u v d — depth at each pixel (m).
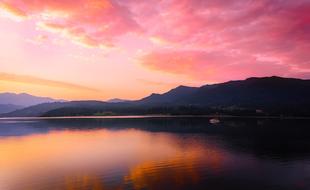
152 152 57.16
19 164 46.62
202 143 71.00
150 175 37.69
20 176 38.41
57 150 62.06
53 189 32.59
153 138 85.25
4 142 78.50
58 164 46.09
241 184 33.31
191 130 115.81
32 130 125.88
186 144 69.19
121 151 59.22
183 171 39.69
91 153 57.19
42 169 42.56
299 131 103.56
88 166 44.06
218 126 139.12
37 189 32.72
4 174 39.59
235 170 40.03
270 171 39.44
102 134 102.06
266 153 54.53
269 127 126.06
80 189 32.31
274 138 81.38
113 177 36.91
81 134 103.00
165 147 64.31
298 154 53.16
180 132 106.56
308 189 31.52
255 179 35.34
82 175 38.38
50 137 92.25
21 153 58.28
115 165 44.44
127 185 33.34
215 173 38.44
